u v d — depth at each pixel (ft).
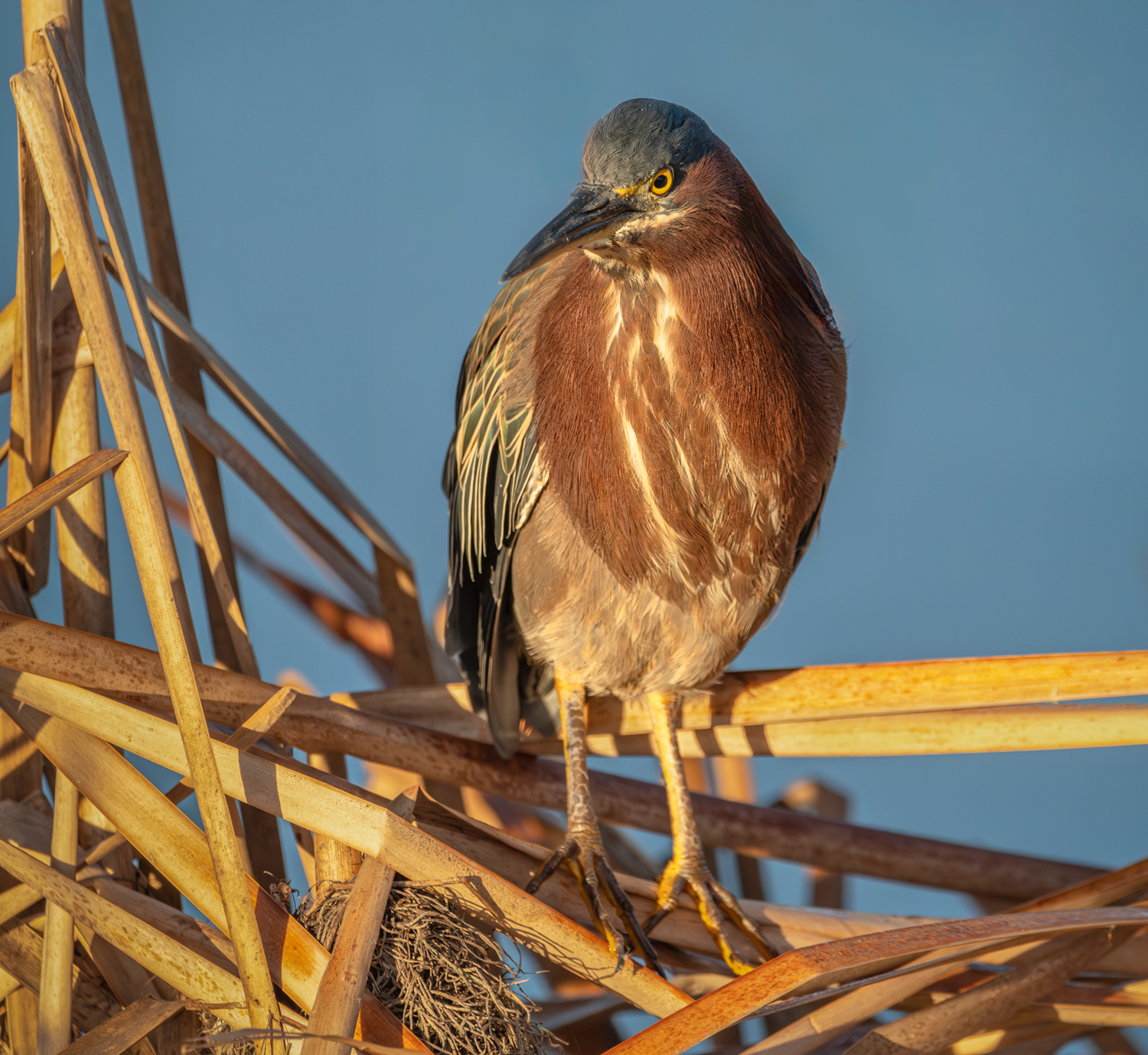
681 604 19.86
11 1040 16.61
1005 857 21.47
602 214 18.26
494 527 22.02
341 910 14.88
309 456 23.93
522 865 18.79
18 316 19.77
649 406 18.71
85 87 17.40
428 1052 13.34
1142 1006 16.88
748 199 18.92
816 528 22.57
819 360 19.94
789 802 27.14
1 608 18.25
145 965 14.60
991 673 18.25
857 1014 15.53
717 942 18.65
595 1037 19.57
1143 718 18.08
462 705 21.47
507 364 21.12
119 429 15.06
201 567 22.68
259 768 15.29
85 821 18.17
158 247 23.34
